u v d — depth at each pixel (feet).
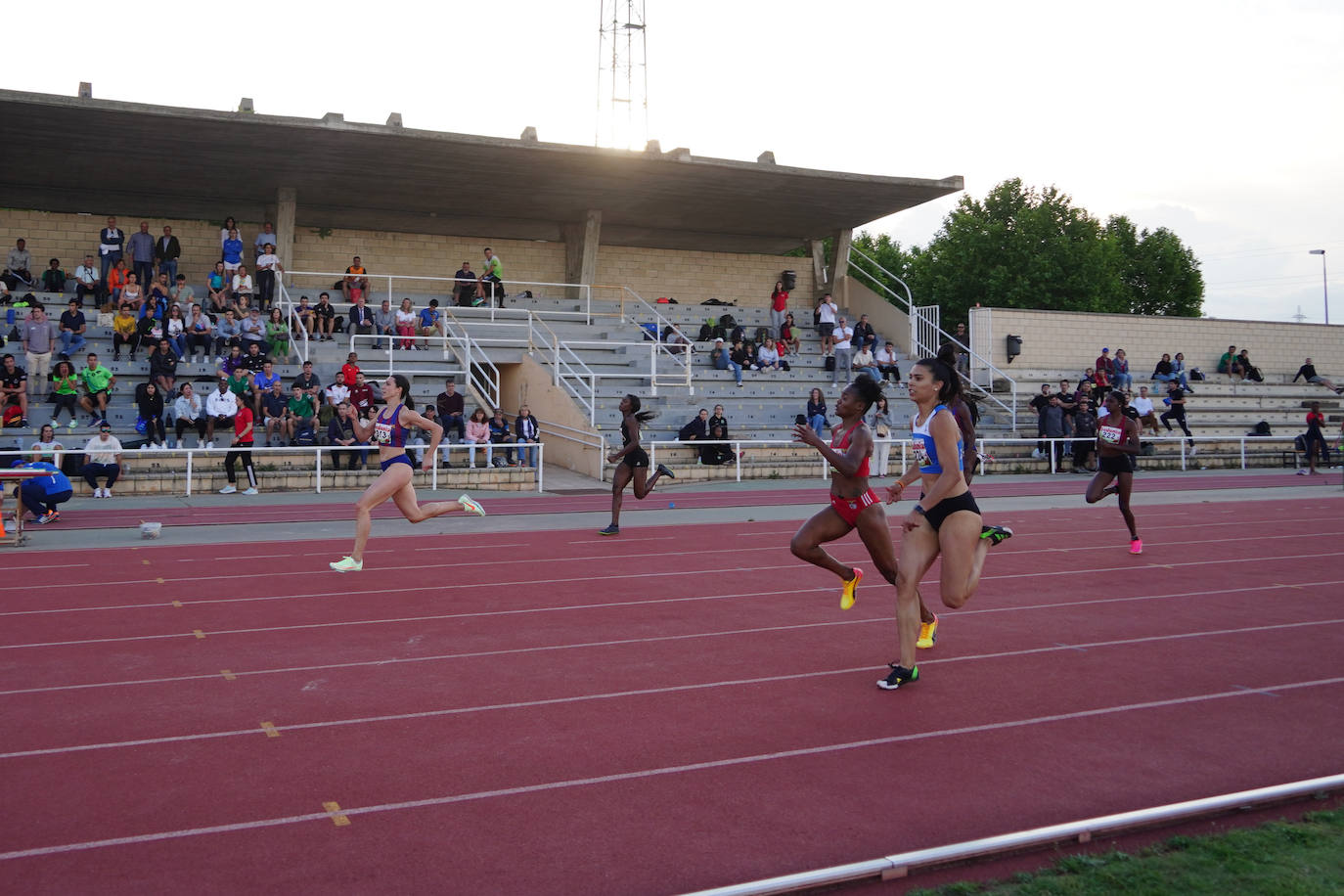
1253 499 64.08
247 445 62.80
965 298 203.21
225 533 46.06
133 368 72.74
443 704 20.08
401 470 34.88
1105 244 207.51
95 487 59.72
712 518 53.01
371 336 80.12
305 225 98.32
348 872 12.85
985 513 56.18
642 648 24.84
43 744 17.65
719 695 20.71
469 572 35.94
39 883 12.49
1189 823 14.26
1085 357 111.45
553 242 107.55
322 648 24.70
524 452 72.74
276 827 14.24
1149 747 17.60
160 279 79.15
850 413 23.34
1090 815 14.71
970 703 20.16
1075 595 31.91
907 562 21.15
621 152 84.69
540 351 85.46
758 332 98.84
